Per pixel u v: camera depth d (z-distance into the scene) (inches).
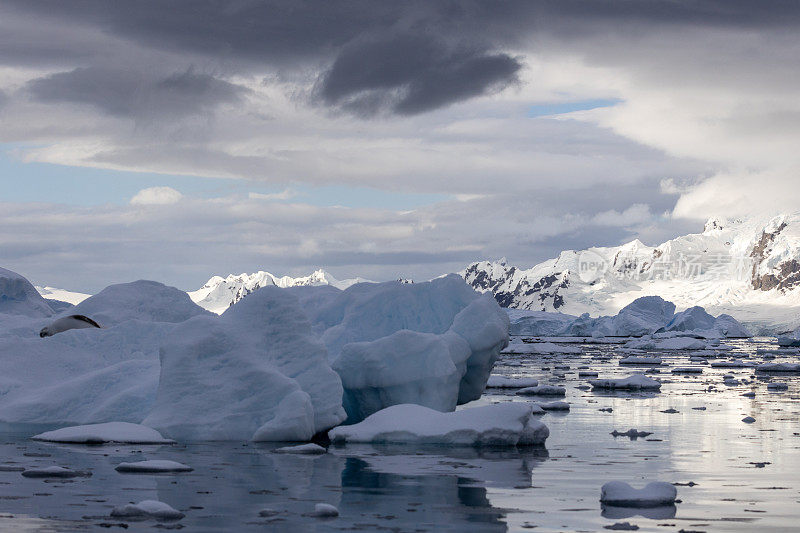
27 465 498.9
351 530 341.4
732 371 1961.1
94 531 333.1
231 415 625.0
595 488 446.0
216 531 336.8
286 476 472.1
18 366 750.5
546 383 1441.9
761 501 415.2
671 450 608.7
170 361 644.7
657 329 6471.5
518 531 343.6
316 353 663.8
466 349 773.9
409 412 645.9
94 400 693.9
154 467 481.7
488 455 568.7
